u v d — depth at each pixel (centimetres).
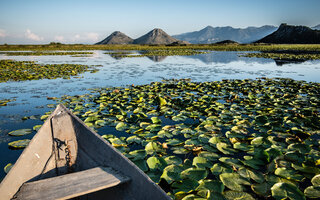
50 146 251
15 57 2267
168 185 236
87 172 207
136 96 619
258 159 278
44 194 172
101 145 241
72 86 782
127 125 402
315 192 215
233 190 219
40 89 730
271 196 214
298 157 278
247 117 448
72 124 273
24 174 208
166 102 544
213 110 482
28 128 397
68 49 4725
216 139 334
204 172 242
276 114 457
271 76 1009
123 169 209
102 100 555
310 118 419
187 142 331
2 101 566
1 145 330
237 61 1823
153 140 350
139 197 185
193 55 2630
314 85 754
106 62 1750
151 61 1864
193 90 704
